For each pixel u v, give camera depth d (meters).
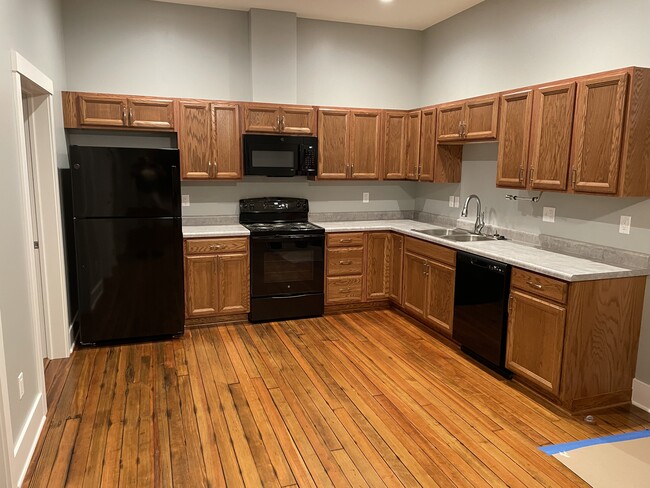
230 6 4.53
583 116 2.97
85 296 3.79
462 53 4.66
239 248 4.37
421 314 4.40
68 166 4.18
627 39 3.03
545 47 3.67
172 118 4.29
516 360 3.24
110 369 3.47
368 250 4.85
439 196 5.12
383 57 5.24
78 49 4.23
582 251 3.36
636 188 2.83
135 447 2.52
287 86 4.77
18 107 2.52
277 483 2.26
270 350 3.87
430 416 2.88
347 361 3.66
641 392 3.04
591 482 2.30
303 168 4.73
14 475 2.14
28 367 2.51
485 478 2.32
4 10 2.37
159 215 3.88
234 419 2.81
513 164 3.58
